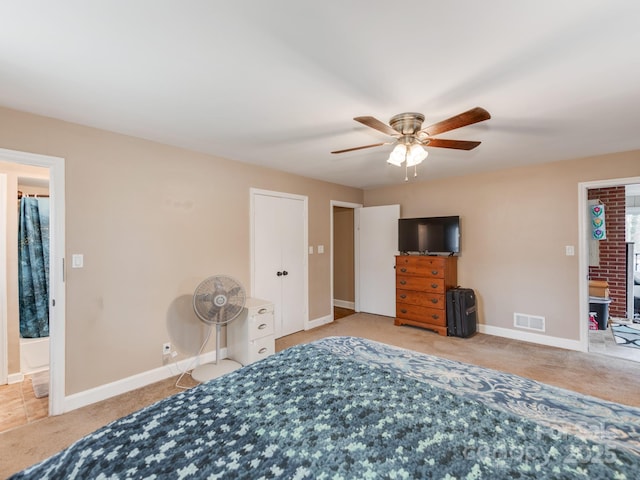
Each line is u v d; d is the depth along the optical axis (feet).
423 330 14.42
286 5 4.02
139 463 3.17
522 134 8.93
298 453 3.32
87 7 4.01
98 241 8.30
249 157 11.25
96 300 8.25
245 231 11.98
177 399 4.50
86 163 8.11
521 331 13.05
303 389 4.74
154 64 5.41
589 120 7.86
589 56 5.13
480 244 14.10
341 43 4.84
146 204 9.24
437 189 15.42
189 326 10.23
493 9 4.09
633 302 16.17
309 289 14.83
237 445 3.45
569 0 3.89
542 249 12.55
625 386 8.87
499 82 5.99
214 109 7.22
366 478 2.97
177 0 3.91
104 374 8.38
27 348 10.43
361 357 6.20
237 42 4.82
